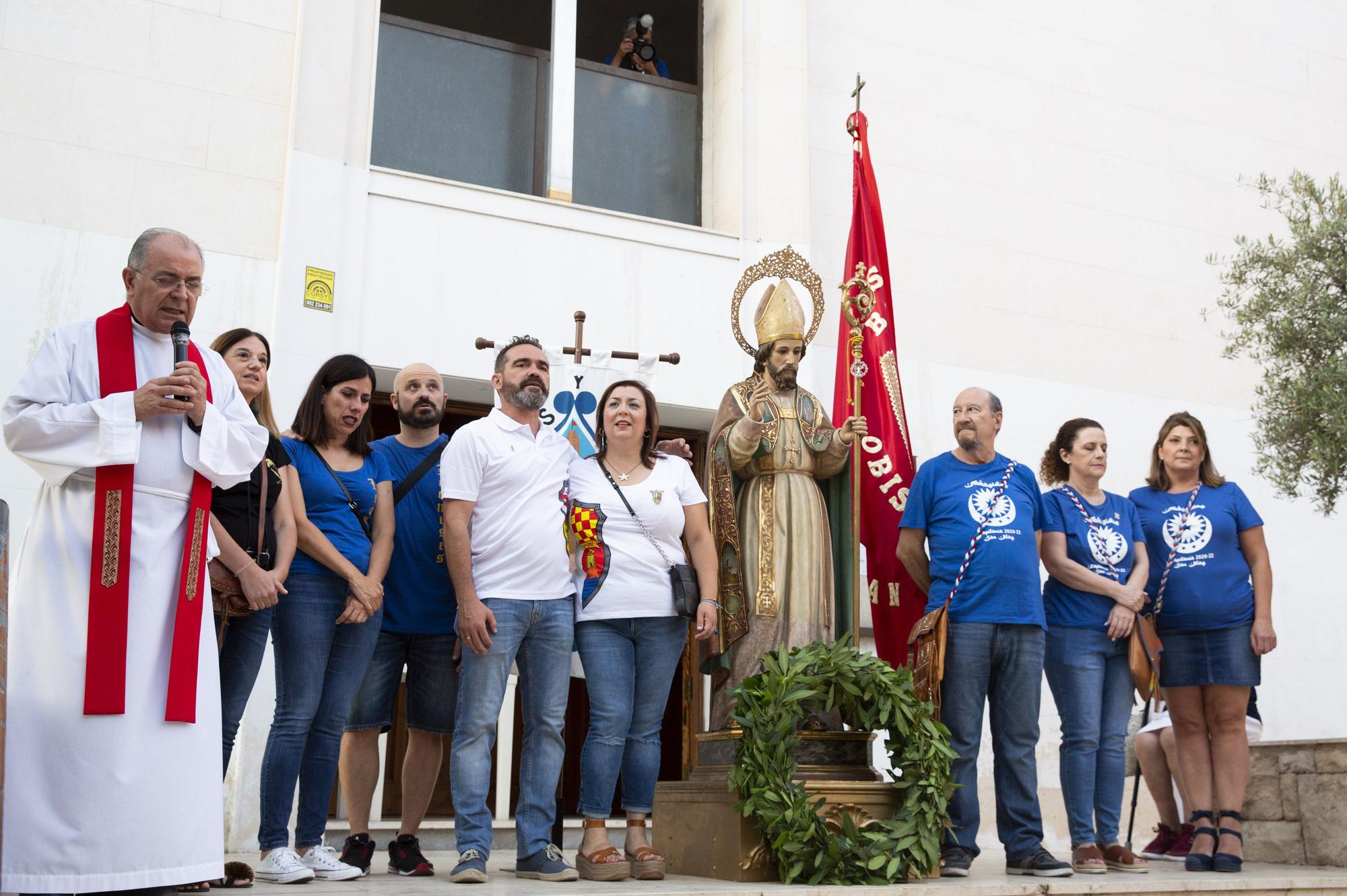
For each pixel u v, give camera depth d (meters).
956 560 4.75
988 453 4.97
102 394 3.15
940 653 4.55
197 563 3.16
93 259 6.38
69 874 2.82
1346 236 7.38
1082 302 8.85
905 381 8.12
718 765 4.50
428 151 7.59
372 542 4.25
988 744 7.63
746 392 4.85
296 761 3.94
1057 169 9.00
